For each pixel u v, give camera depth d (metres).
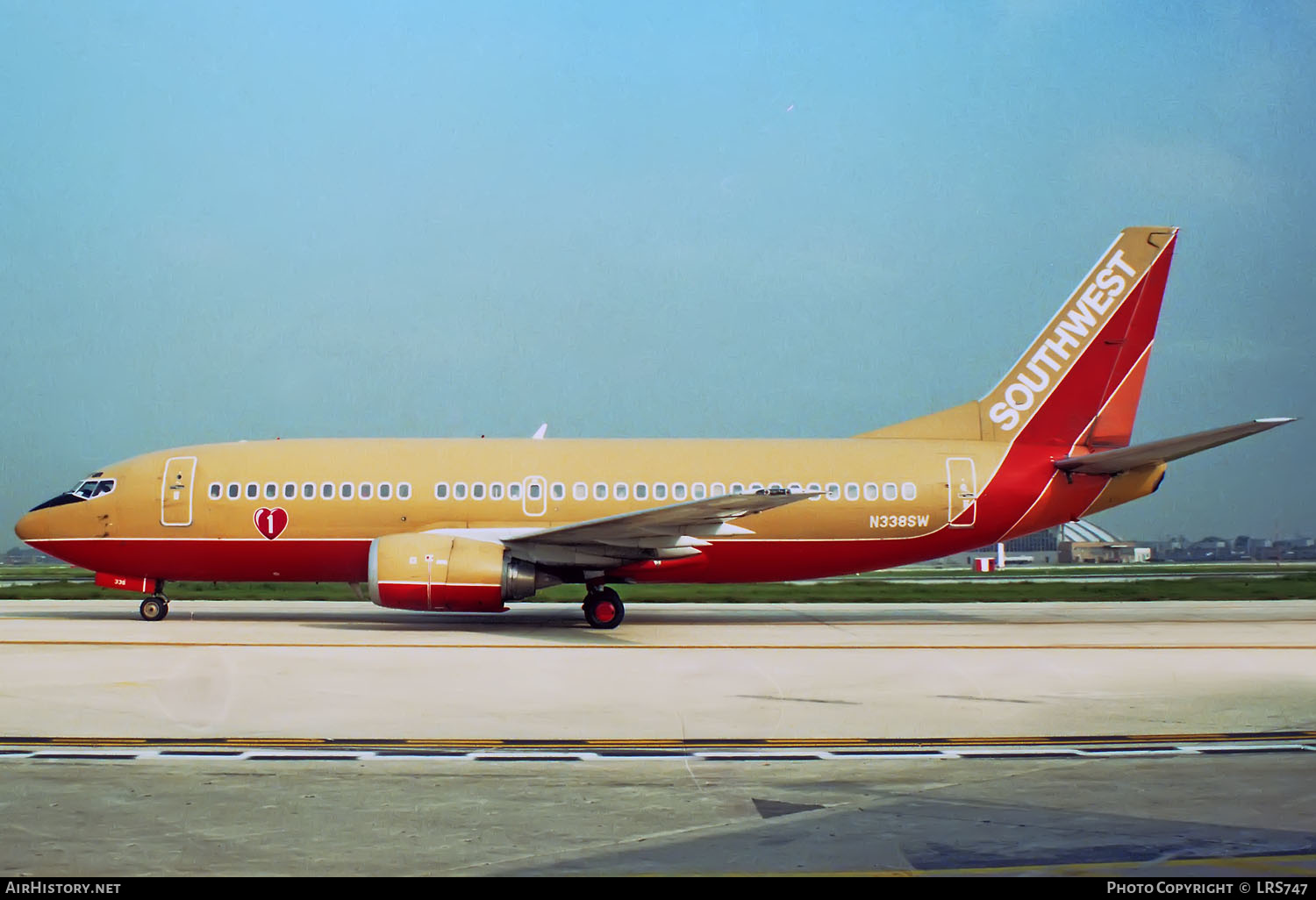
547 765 11.14
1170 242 30.31
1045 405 30.17
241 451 29.28
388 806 9.34
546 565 27.84
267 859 7.77
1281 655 21.80
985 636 26.08
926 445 29.88
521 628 27.59
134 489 28.80
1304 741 12.62
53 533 28.95
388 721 13.62
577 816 9.04
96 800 9.50
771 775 10.72
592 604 28.09
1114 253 30.33
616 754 11.70
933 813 9.16
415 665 19.33
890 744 12.40
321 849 8.02
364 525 28.62
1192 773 10.84
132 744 12.08
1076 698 15.83
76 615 31.72
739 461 29.28
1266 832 8.58
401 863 7.68
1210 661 20.59
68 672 17.92
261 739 12.39
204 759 11.33
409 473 28.78
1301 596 44.84
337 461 28.98
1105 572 82.50
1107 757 11.67
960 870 7.61
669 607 36.84
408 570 26.27
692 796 9.75
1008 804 9.51
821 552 29.28
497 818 8.95
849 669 19.06
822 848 8.12
